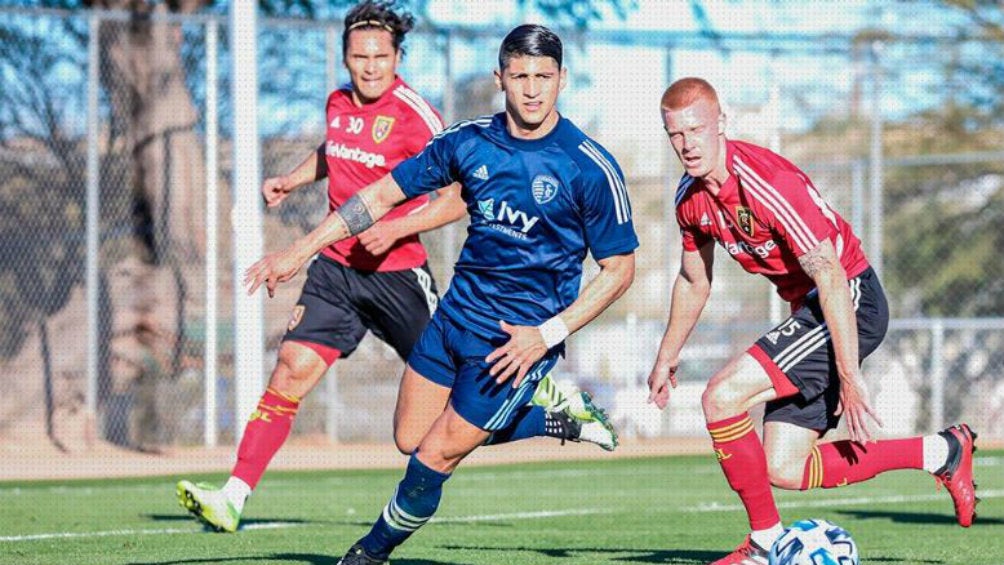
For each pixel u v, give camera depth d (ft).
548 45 55.31
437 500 61.36
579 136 57.62
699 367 237.25
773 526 65.67
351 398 215.72
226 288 217.77
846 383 62.08
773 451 67.31
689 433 234.17
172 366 213.87
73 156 213.66
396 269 90.38
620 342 233.76
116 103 214.07
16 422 208.13
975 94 294.87
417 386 64.03
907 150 293.43
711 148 62.75
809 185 64.44
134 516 104.42
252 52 154.30
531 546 82.43
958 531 92.94
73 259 214.07
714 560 74.54
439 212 84.58
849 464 68.23
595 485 144.66
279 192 92.27
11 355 211.82
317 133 211.41
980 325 228.22
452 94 213.87
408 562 72.49
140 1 224.94
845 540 58.08
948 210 293.23
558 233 57.72
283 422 89.51
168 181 216.13
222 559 73.51
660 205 261.03
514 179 57.00
